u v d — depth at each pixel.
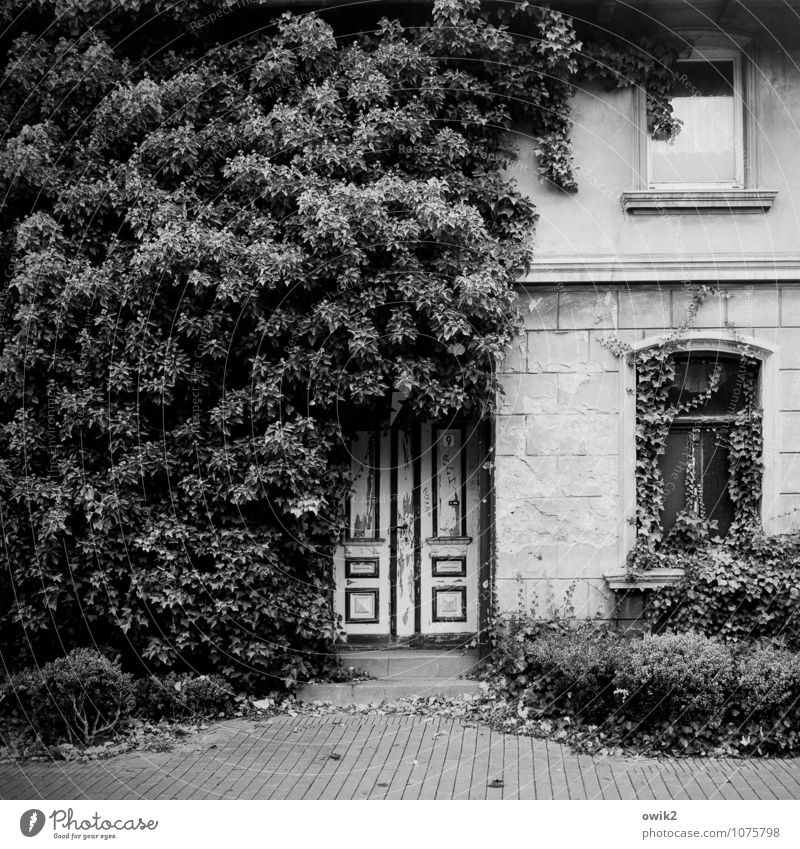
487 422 10.57
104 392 9.55
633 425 10.19
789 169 10.41
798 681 8.05
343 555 10.82
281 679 9.59
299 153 9.73
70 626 9.48
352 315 9.43
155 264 9.30
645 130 10.45
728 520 10.24
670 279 10.16
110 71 9.99
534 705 8.90
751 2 10.08
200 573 9.49
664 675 8.03
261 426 9.59
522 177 10.40
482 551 10.53
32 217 9.57
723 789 6.99
